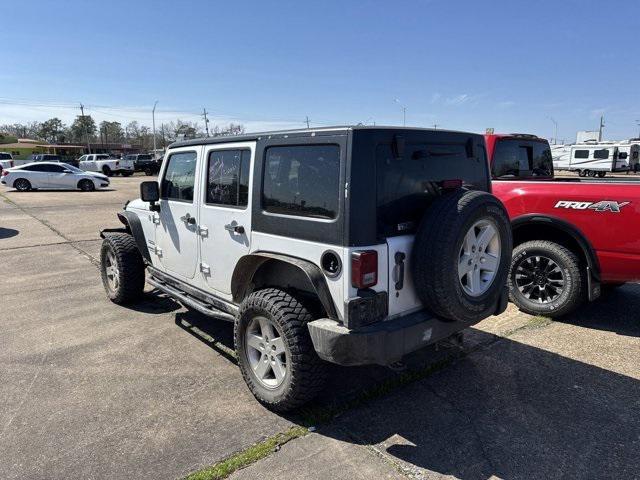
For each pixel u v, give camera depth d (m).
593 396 3.53
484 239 3.17
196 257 4.26
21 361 4.15
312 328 2.95
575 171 43.09
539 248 5.03
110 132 118.56
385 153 2.94
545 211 4.94
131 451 2.90
